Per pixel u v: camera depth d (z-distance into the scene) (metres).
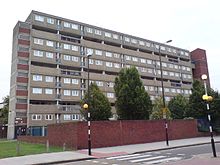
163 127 32.75
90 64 69.69
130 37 81.12
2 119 78.00
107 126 27.55
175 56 92.81
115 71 74.19
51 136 31.16
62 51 65.69
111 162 16.33
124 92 36.75
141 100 36.69
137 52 80.81
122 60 76.50
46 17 65.50
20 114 59.06
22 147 30.14
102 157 19.30
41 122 59.50
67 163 17.19
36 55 61.94
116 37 77.69
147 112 37.09
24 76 60.84
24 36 62.41
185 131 35.25
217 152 18.81
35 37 62.62
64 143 25.80
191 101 40.84
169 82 86.69
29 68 60.78
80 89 66.56
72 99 64.81
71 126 26.53
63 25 67.81
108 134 27.42
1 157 20.20
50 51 63.97
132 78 37.50
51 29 66.06
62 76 64.50
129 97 36.53
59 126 29.17
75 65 67.06
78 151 23.47
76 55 67.81
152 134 31.36
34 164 16.45
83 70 68.75
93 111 43.28
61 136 28.53
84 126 26.02
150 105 37.69
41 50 62.81
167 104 68.69
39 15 64.56
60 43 65.94
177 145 24.89
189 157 16.86
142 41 83.94
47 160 17.77
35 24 63.41
